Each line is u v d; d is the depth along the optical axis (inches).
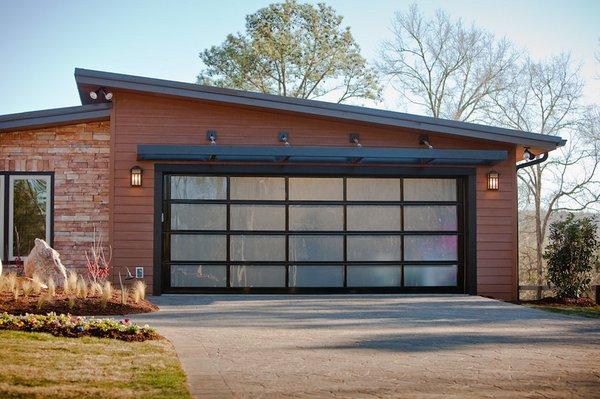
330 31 1125.7
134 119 547.2
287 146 538.0
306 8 1124.5
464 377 251.6
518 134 555.2
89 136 565.3
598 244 598.2
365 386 237.3
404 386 237.9
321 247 565.6
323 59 1123.9
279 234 562.9
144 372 246.8
